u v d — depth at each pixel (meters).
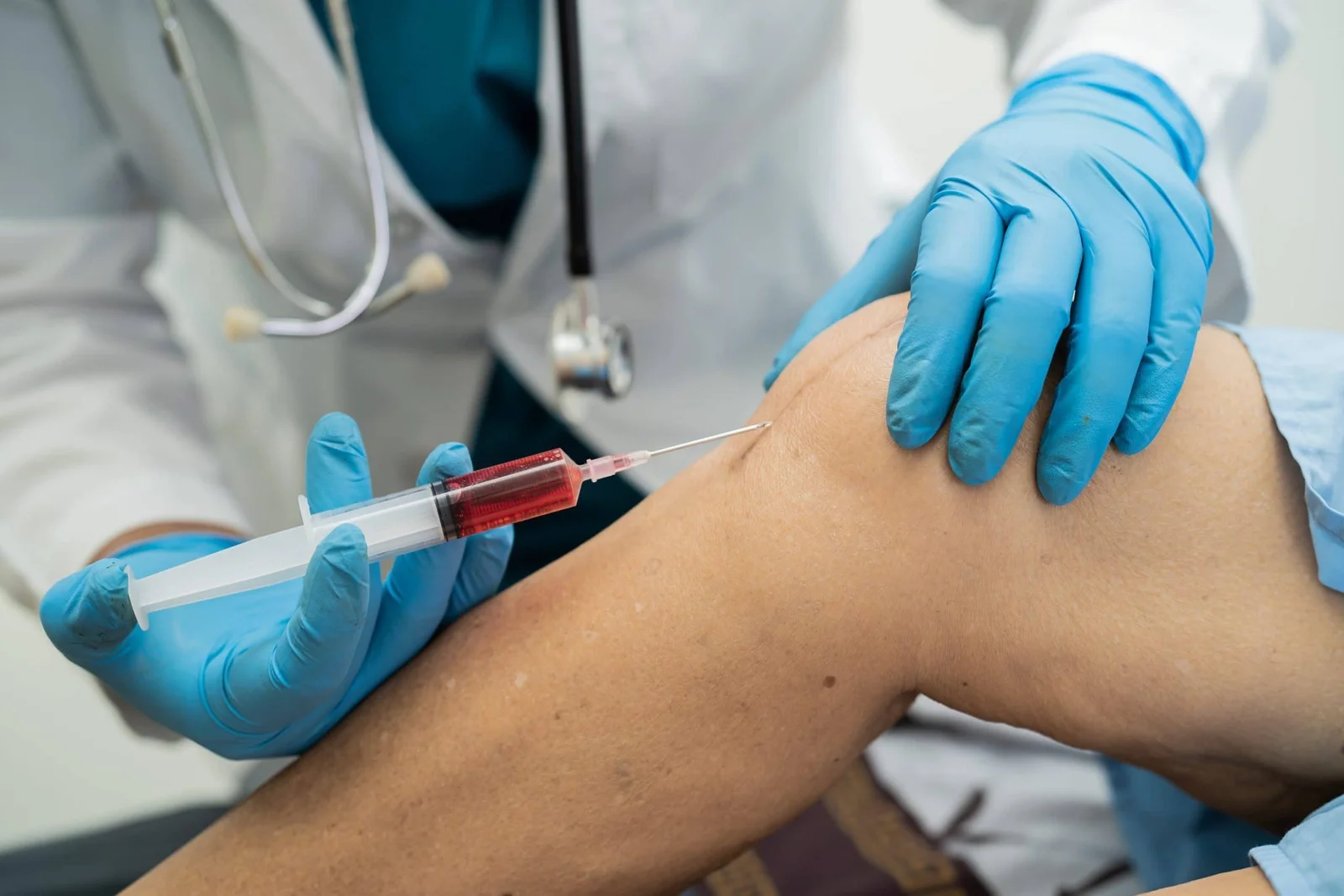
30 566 0.98
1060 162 0.70
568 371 0.86
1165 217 0.69
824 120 1.26
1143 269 0.65
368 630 0.62
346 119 1.02
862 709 0.62
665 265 1.23
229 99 1.06
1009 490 0.60
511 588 0.69
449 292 1.22
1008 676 0.61
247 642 0.65
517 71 1.04
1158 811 0.84
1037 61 1.05
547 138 1.02
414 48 0.99
